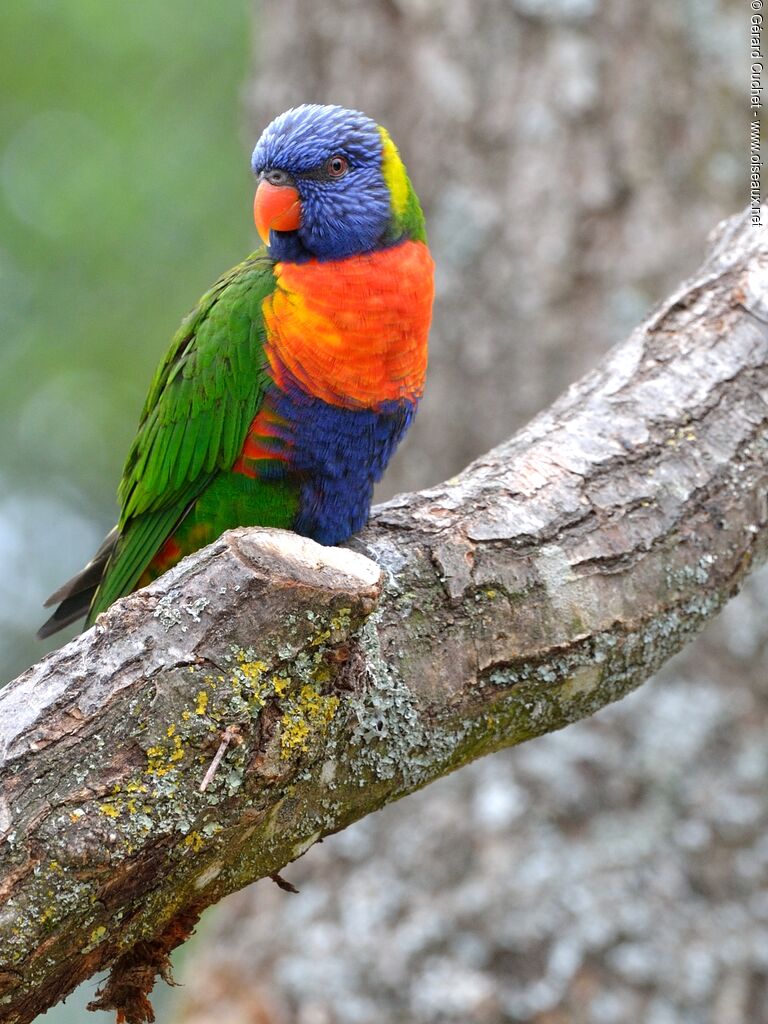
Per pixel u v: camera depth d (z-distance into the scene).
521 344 10.01
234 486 7.65
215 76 14.69
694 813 9.02
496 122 10.16
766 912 8.88
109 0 14.16
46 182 14.57
